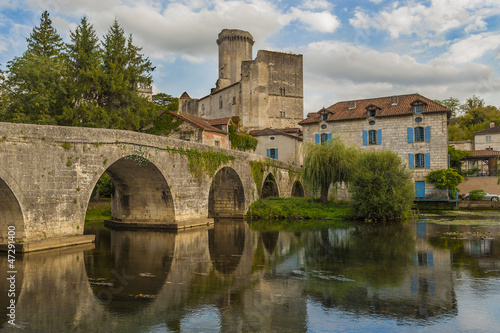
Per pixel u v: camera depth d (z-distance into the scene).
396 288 12.98
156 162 25.03
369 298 11.94
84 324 9.80
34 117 34.81
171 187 26.78
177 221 27.61
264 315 10.48
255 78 70.00
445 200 42.81
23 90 36.38
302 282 13.70
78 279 13.82
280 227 29.84
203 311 10.77
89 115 35.72
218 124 47.94
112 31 44.22
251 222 33.69
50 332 9.27
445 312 10.72
